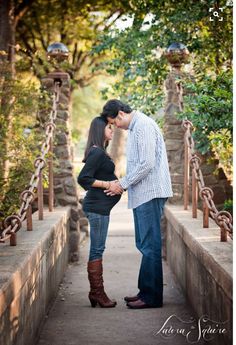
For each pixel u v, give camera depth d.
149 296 5.07
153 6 8.74
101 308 5.12
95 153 4.98
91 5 14.52
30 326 3.92
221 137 5.75
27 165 6.59
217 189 7.13
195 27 8.50
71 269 6.77
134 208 5.05
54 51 7.23
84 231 8.66
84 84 17.84
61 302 5.34
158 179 4.96
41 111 7.18
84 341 4.23
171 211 6.36
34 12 15.01
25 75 12.40
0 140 6.60
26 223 5.41
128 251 7.77
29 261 3.76
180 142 7.09
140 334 4.38
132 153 4.97
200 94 5.91
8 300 3.05
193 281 4.75
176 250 6.02
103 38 9.28
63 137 7.16
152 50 9.10
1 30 10.71
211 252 3.81
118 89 9.58
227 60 8.00
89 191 5.10
